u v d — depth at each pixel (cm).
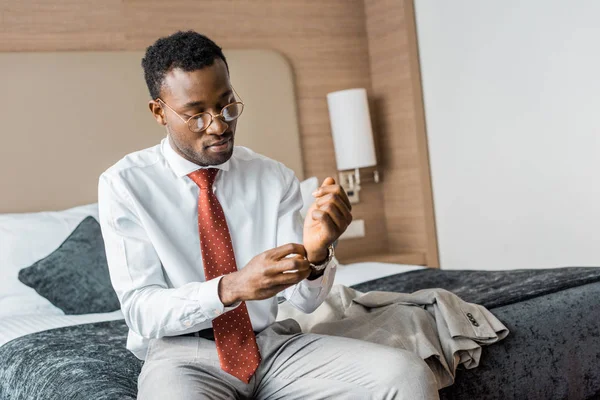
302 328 210
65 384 181
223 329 161
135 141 361
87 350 213
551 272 258
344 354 155
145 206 170
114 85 356
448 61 407
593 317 220
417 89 422
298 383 158
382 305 207
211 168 176
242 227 180
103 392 166
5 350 235
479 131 394
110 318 275
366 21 448
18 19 342
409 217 434
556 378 207
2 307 282
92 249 296
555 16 346
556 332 210
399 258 417
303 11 423
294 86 418
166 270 168
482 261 403
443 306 192
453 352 182
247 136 395
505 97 376
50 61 343
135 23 370
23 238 297
